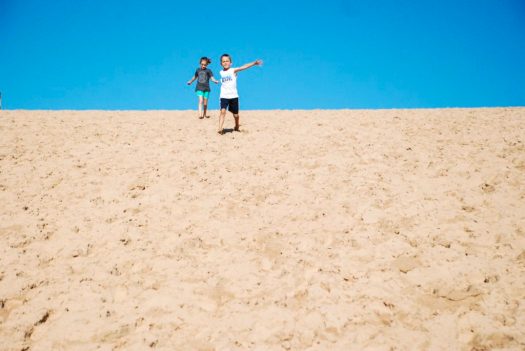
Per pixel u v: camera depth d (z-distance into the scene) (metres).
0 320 2.64
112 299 2.85
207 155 5.83
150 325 2.61
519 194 4.03
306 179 4.85
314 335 2.48
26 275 3.09
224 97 6.86
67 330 2.56
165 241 3.57
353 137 6.52
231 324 2.60
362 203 4.14
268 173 5.09
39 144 6.27
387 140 6.23
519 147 5.36
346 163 5.30
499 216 3.67
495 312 2.56
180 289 2.95
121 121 8.38
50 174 5.05
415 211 3.90
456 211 3.84
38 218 3.94
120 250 3.44
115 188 4.66
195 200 4.36
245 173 5.11
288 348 2.39
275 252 3.38
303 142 6.38
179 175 5.05
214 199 4.38
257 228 3.76
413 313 2.62
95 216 4.01
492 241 3.30
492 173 4.59
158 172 5.16
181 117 9.06
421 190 4.33
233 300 2.83
